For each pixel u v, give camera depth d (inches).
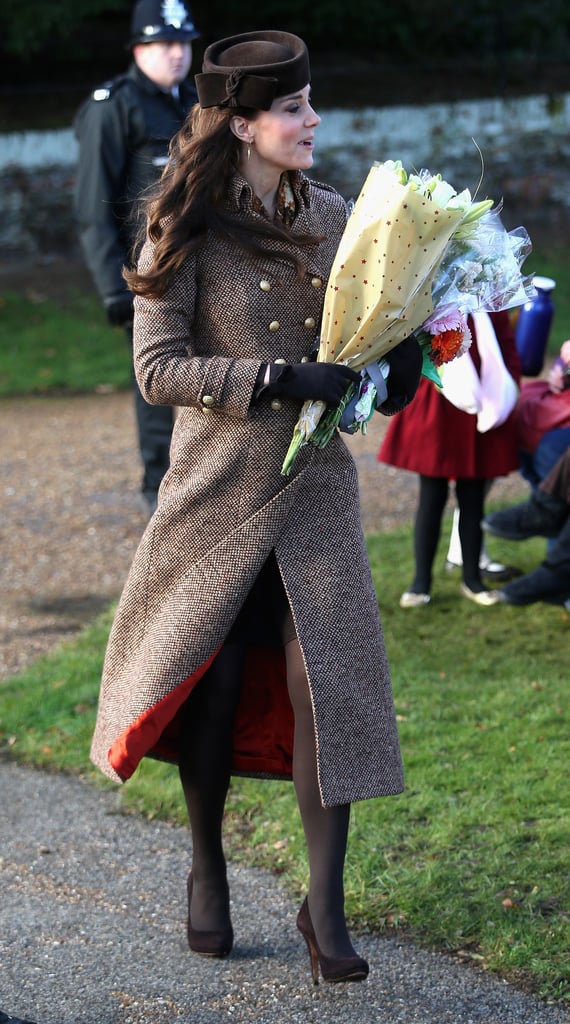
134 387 575.2
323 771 262.4
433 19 1793.8
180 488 268.4
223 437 263.0
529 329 506.9
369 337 253.8
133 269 271.3
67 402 957.2
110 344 1106.1
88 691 456.8
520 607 526.3
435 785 373.4
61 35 1469.0
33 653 507.5
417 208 246.2
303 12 1721.2
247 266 257.1
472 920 304.0
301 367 251.3
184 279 257.6
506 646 487.2
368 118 1473.9
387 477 745.0
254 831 355.6
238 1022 271.6
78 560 617.0
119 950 301.3
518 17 1813.5
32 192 1288.1
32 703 447.5
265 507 261.1
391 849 339.6
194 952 296.4
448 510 662.5
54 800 382.6
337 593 265.4
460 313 267.4
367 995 279.7
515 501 666.2
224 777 283.4
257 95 246.8
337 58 1756.9
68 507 698.8
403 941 299.4
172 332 257.8
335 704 263.6
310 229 264.2
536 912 306.3
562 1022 267.7
